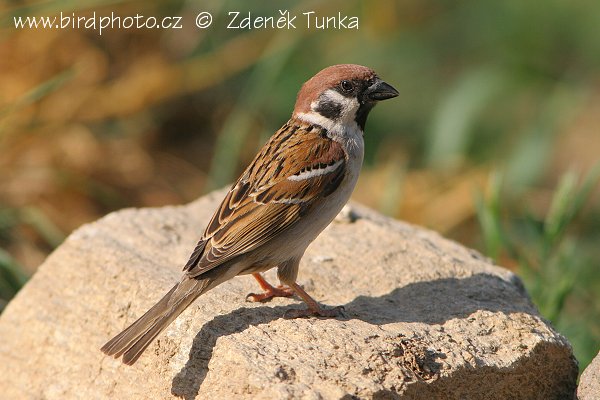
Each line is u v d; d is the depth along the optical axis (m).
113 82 15.10
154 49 15.33
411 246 9.91
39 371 9.08
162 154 15.49
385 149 16.17
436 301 8.85
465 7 18.03
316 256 9.70
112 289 9.06
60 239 12.71
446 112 15.62
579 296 11.77
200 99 15.97
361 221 10.45
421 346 7.91
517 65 16.70
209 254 8.23
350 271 9.46
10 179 14.07
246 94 15.66
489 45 17.69
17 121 14.41
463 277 9.33
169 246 9.84
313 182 8.77
